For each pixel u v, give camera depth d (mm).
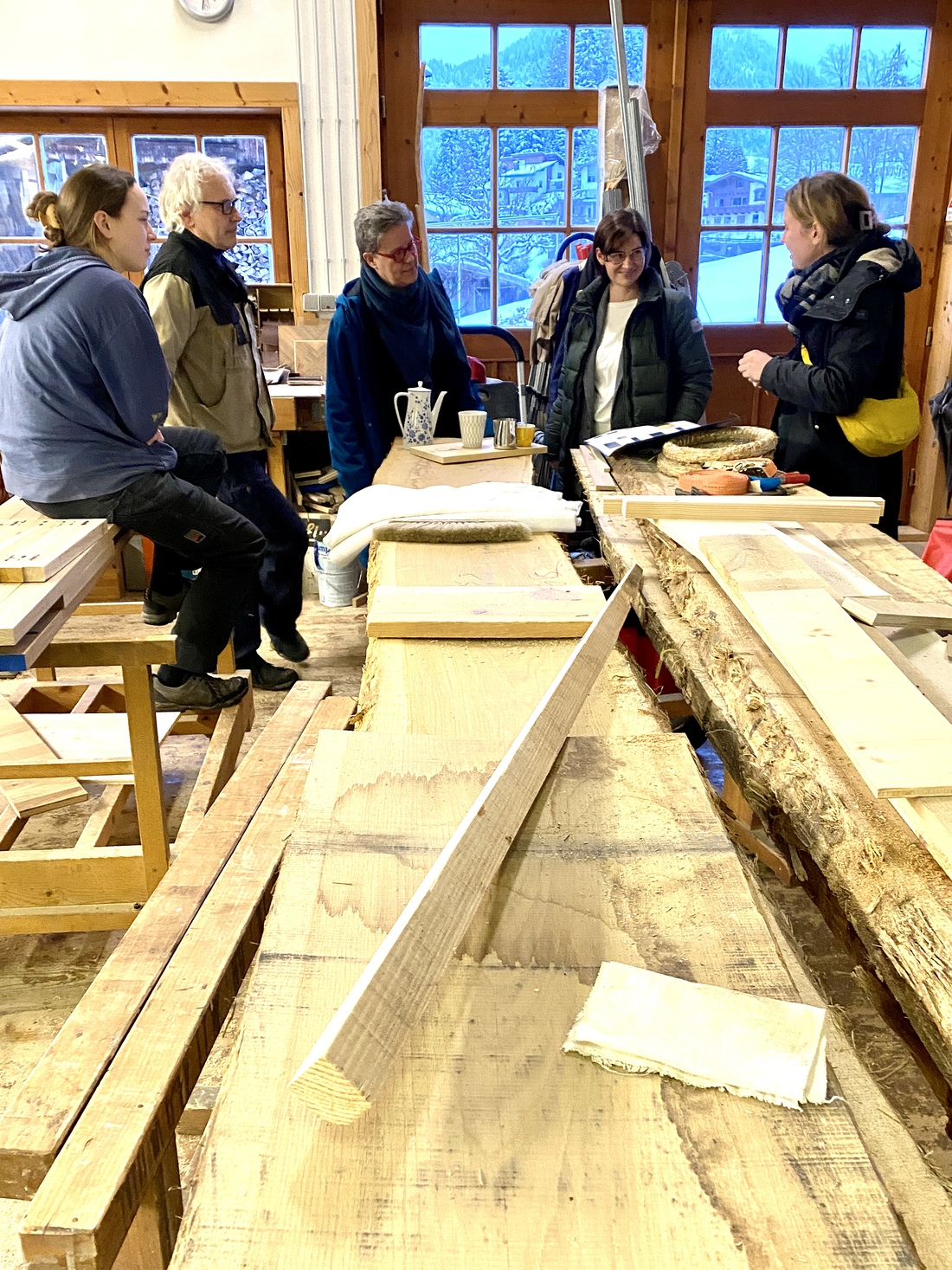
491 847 834
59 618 1708
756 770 1204
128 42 4176
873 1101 799
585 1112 651
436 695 1323
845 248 2408
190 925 1066
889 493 2678
